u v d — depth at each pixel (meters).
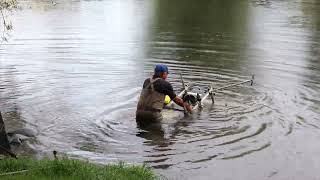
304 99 12.60
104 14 29.94
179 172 8.28
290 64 16.67
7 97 12.75
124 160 8.77
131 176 7.39
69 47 19.53
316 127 10.49
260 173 8.28
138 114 10.89
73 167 7.19
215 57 17.84
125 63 16.77
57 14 29.48
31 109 11.74
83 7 33.44
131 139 9.87
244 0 37.38
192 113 11.33
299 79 14.69
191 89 13.63
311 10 31.31
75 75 15.14
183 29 24.38
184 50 19.02
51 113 11.45
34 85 13.97
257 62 16.97
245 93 13.16
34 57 17.73
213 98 12.38
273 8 32.50
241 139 9.80
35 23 25.66
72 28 24.30
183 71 15.68
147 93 10.92
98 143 9.64
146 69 15.92
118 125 10.69
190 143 9.62
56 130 10.35
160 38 21.80
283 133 10.12
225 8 33.00
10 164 7.28
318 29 24.17
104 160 8.75
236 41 21.08
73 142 9.69
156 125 10.64
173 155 9.03
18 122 10.80
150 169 8.21
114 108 11.87
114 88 13.70
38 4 33.75
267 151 9.21
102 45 19.97
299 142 9.65
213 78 14.84
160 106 10.90
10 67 16.23
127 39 21.38
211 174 8.23
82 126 10.60
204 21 27.20
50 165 7.18
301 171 8.37
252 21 27.00
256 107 11.89
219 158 8.89
